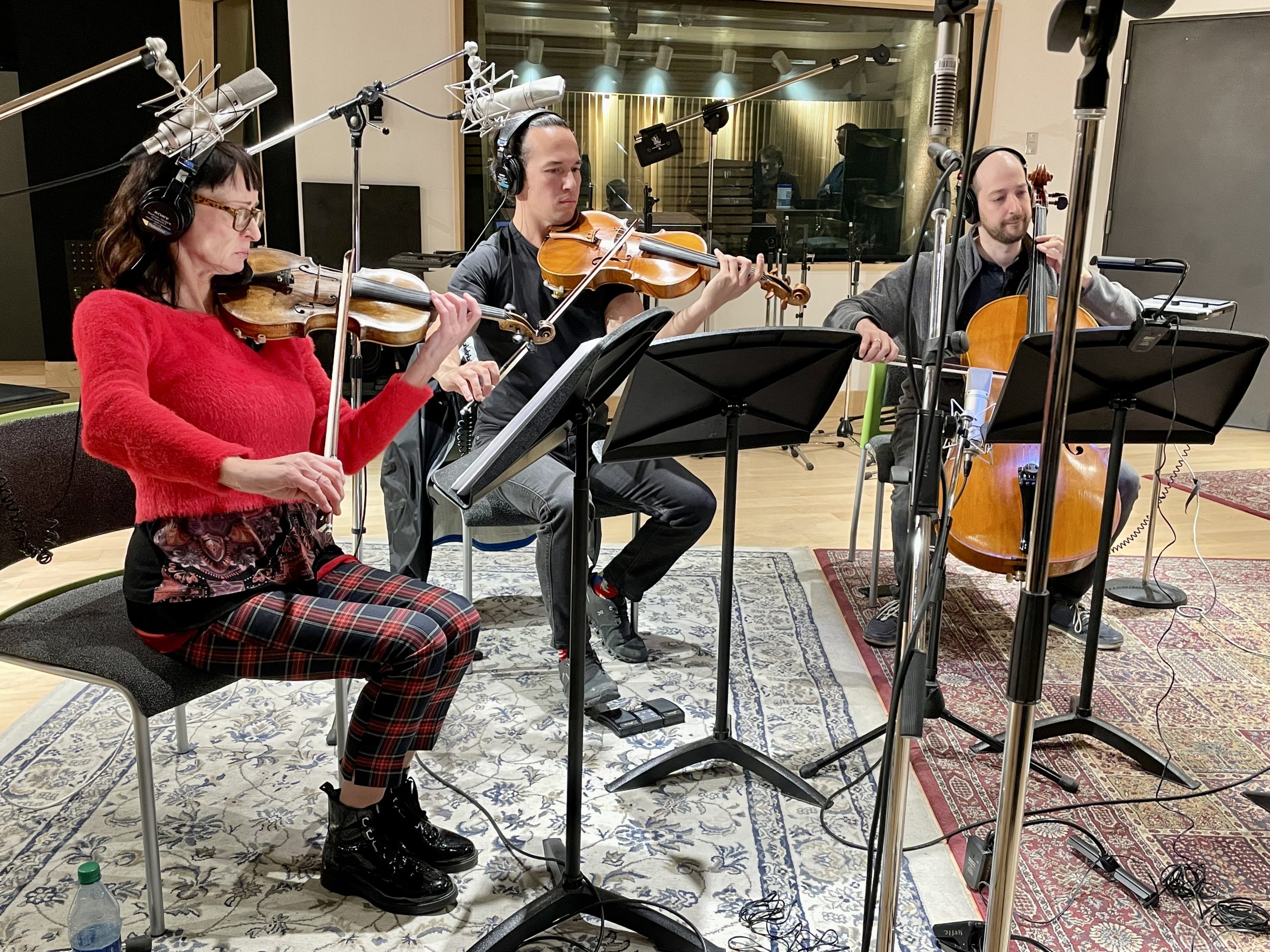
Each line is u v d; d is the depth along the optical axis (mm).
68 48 5402
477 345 2473
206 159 1480
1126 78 5297
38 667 1569
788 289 2482
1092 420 2123
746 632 2803
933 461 1205
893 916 1281
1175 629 2879
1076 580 2811
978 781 2102
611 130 5598
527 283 2473
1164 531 3734
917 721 1211
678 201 5762
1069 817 1979
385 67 4863
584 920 1688
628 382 1812
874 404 3146
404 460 2477
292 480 1393
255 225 1566
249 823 1909
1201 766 2164
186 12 5246
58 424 1755
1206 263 5262
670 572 3246
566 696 2418
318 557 1761
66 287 5609
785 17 5508
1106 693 2494
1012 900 1132
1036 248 2602
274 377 1639
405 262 4562
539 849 1855
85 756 2129
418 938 1621
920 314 2771
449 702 1655
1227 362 1993
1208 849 1885
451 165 5035
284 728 2266
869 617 2918
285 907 1685
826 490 4203
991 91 5371
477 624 1666
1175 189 5266
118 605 1763
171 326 1516
